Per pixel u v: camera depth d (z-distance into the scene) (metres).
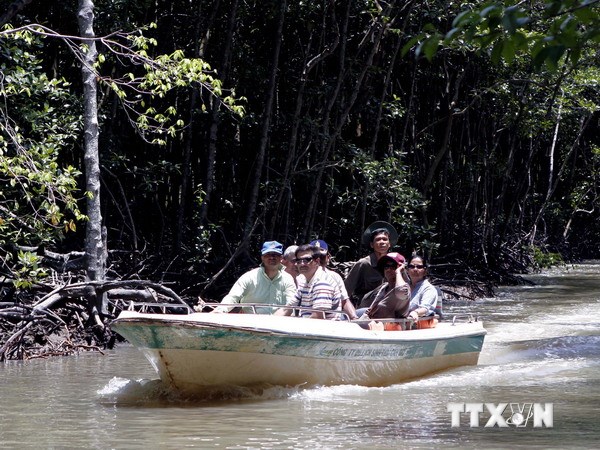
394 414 13.02
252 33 33.44
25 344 19.80
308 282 15.84
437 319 17.75
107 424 12.41
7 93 20.59
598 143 64.81
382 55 34.47
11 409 13.60
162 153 31.45
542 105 44.94
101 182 27.58
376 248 17.84
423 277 17.95
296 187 34.88
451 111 37.72
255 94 32.88
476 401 14.09
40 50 26.44
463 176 46.78
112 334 20.97
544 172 63.09
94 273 21.38
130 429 12.07
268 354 14.12
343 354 14.88
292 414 13.02
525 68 40.78
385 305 16.59
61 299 20.89
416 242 34.47
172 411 13.33
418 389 15.20
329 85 33.47
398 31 30.31
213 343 13.75
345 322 15.10
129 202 30.16
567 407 13.55
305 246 15.75
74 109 23.92
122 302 22.66
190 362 13.94
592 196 67.56
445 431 11.88
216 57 31.30
